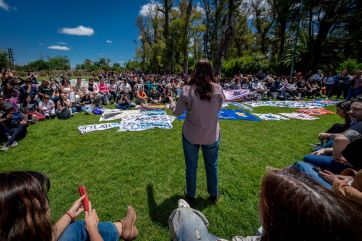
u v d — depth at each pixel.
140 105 11.38
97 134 6.58
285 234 0.77
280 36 32.00
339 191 1.79
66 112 8.81
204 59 2.76
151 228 2.82
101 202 3.33
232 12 16.66
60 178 4.04
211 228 2.82
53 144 5.81
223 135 6.38
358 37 24.70
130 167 4.39
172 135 6.37
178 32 34.44
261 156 4.90
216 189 3.23
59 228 1.77
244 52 39.22
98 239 1.76
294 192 0.79
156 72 48.09
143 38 48.41
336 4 24.69
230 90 13.87
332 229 0.70
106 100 11.98
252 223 2.91
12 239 1.04
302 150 5.25
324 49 26.66
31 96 8.80
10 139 5.68
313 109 10.55
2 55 55.59
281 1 27.86
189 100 2.74
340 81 14.12
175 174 4.10
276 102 12.63
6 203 1.05
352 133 2.74
